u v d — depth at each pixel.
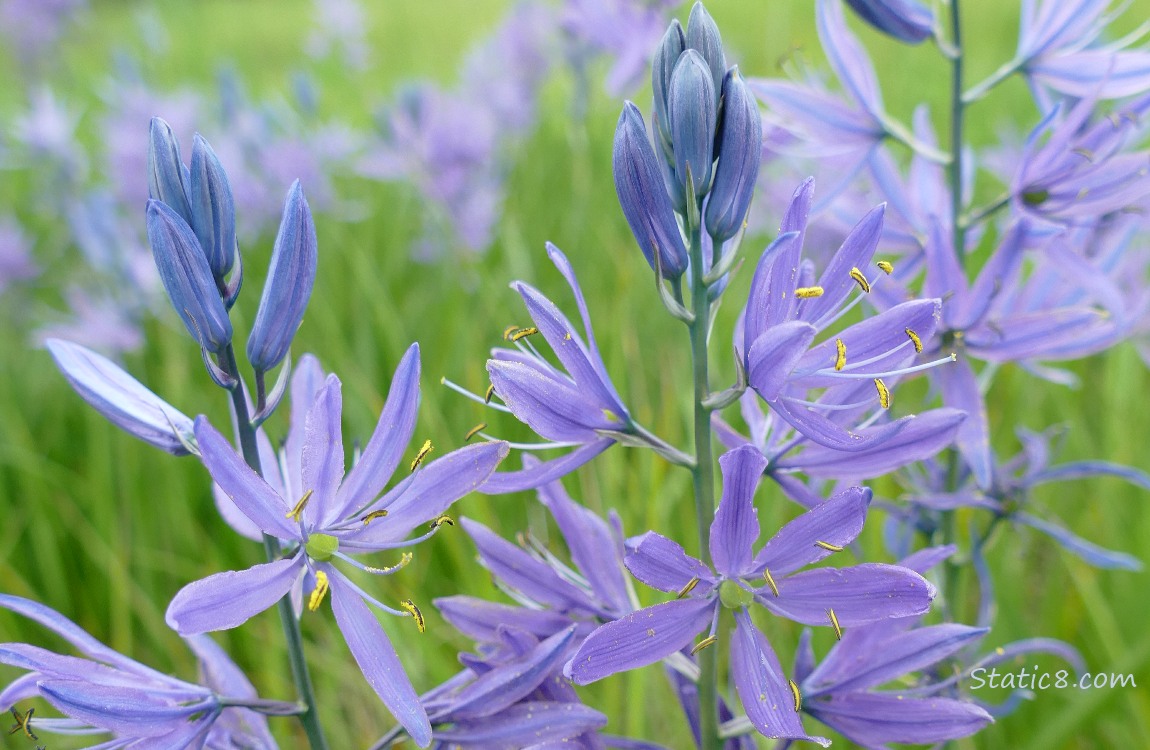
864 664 0.35
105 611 0.57
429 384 0.64
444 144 0.86
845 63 0.41
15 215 1.17
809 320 0.34
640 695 0.43
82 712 0.32
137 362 0.78
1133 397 0.62
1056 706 0.47
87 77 1.68
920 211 0.42
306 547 0.33
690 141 0.33
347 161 1.07
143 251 0.82
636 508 0.50
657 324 0.72
